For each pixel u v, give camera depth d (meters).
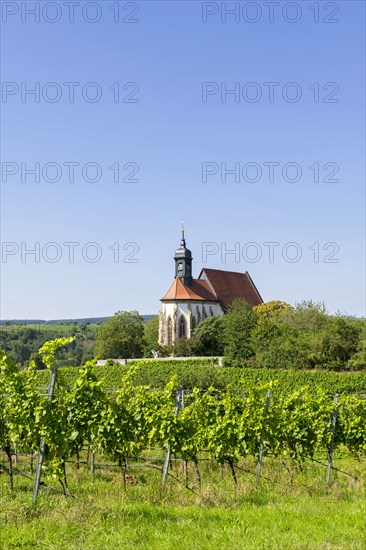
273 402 18.94
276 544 9.04
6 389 14.02
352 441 19.05
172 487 13.95
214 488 13.84
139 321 111.44
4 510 11.03
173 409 17.08
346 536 9.63
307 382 59.34
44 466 12.74
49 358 13.40
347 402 19.34
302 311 75.94
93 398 14.02
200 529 10.06
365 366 67.00
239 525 10.41
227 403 16.73
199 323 100.56
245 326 79.38
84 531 9.98
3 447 14.27
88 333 161.88
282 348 70.88
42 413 12.81
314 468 18.47
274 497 13.42
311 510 11.69
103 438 14.20
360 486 15.10
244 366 75.44
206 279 114.94
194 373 56.88
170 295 108.44
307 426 18.14
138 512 11.25
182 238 111.94
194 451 15.58
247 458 19.09
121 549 9.02
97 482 15.59
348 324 70.19
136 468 18.28
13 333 137.75
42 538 9.72
